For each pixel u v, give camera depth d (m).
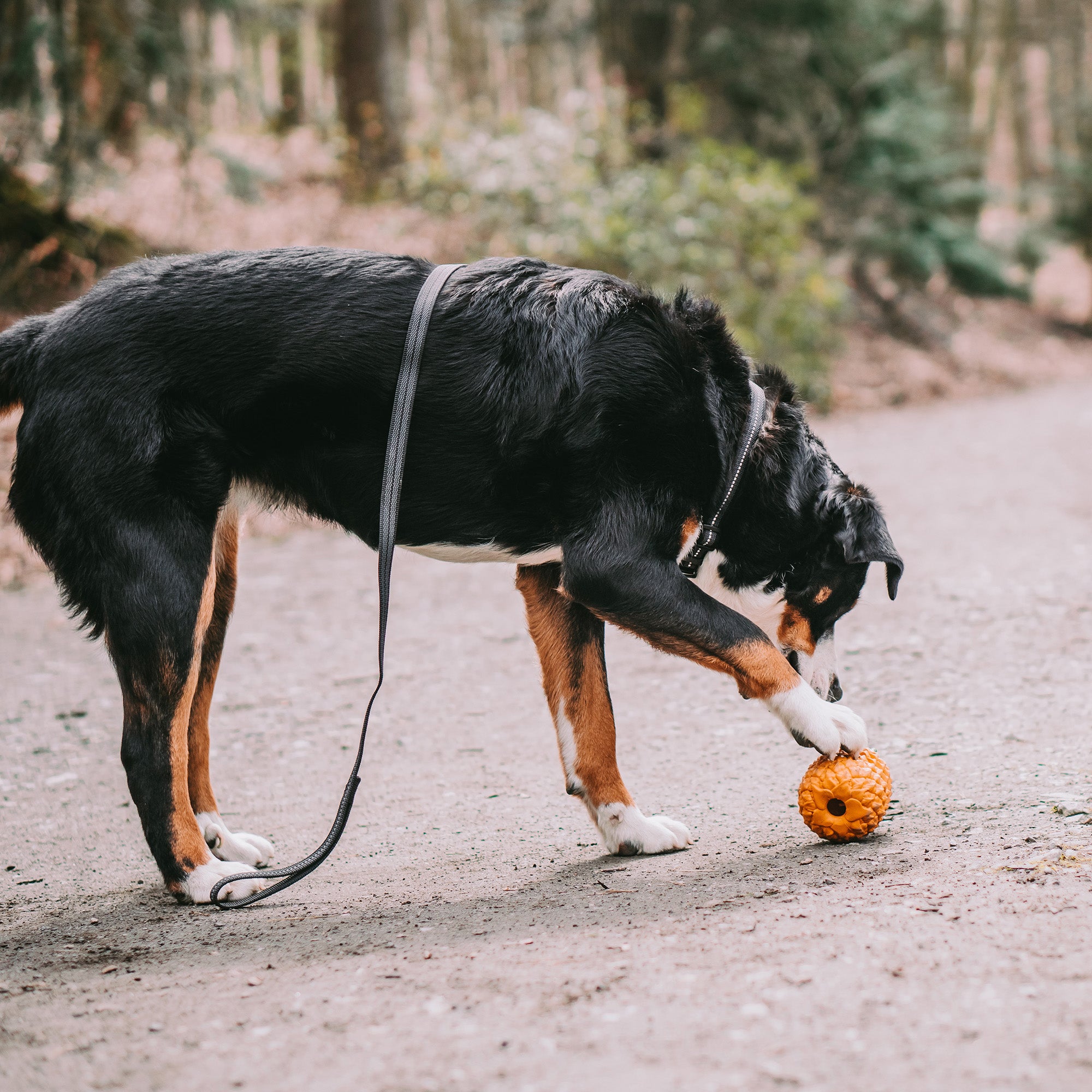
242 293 3.25
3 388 3.35
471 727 4.83
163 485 3.18
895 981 2.24
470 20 26.61
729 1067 1.97
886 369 15.77
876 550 3.39
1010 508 8.39
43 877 3.56
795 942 2.48
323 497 3.38
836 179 17.73
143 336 3.21
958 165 18.52
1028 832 3.07
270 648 6.20
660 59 17.19
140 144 13.05
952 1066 1.93
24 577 7.70
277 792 4.23
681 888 3.00
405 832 3.75
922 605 6.08
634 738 4.52
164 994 2.54
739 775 4.02
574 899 2.99
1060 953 2.30
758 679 3.23
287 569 8.01
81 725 5.15
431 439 3.27
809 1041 2.04
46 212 11.16
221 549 3.50
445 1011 2.29
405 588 7.38
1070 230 22.56
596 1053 2.06
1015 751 3.85
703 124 16.67
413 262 3.40
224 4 12.19
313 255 3.35
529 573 3.52
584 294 3.36
